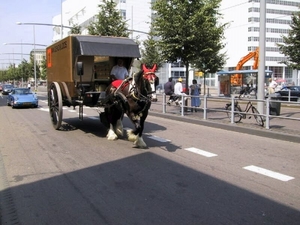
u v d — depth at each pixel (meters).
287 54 23.05
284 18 76.94
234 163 7.04
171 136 10.38
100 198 5.07
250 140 9.69
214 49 16.77
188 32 15.41
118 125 10.05
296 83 63.94
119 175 6.22
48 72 12.94
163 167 6.74
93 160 7.34
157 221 4.25
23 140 9.72
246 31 73.69
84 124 12.94
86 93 9.49
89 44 9.52
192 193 5.25
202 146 8.80
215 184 5.67
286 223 4.18
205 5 15.41
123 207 4.71
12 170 6.58
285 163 7.03
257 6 72.69
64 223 4.23
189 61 16.94
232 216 4.38
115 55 9.87
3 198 5.11
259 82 12.26
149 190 5.40
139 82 7.74
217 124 12.19
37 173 6.38
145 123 13.59
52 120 11.89
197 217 4.36
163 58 16.80
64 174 6.31
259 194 5.20
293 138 9.37
